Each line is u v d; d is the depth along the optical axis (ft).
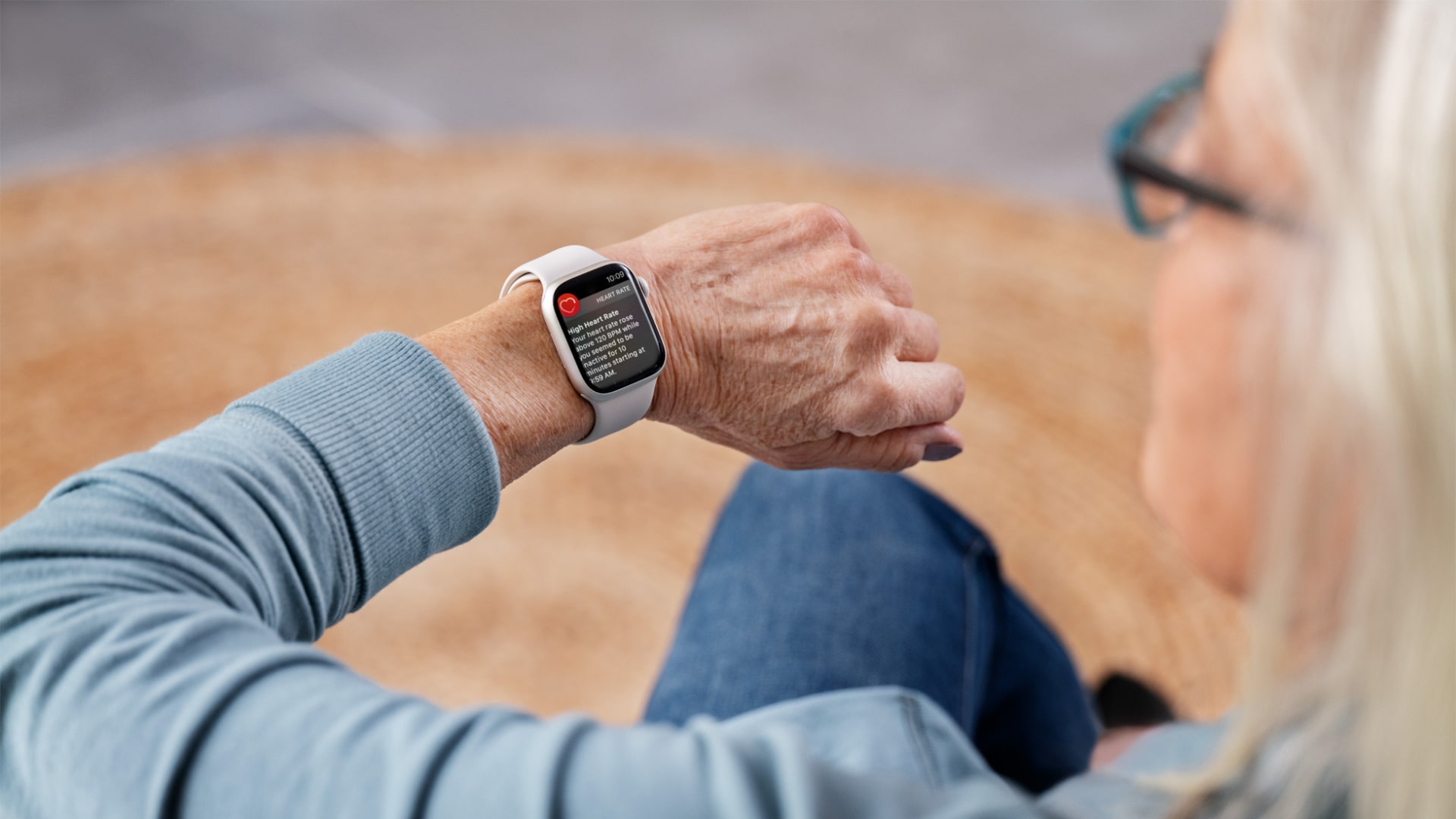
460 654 3.93
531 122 6.63
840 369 1.97
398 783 0.95
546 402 1.81
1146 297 5.20
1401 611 0.87
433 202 5.69
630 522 4.33
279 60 7.09
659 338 1.86
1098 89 6.81
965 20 7.41
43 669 1.07
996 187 6.09
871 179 6.06
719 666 2.22
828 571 2.35
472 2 7.68
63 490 1.32
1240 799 1.07
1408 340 0.82
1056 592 4.07
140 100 6.68
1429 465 0.83
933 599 2.34
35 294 5.05
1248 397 1.02
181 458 1.29
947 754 1.68
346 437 1.41
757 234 2.00
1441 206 0.80
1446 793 0.89
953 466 4.47
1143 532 4.25
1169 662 3.86
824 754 1.65
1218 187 1.02
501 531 4.28
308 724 1.00
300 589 1.35
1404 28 0.84
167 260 5.27
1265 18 0.97
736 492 2.61
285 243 5.40
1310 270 0.91
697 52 7.23
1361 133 0.87
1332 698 0.97
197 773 0.98
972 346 4.94
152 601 1.13
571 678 3.89
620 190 5.82
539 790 0.94
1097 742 2.62
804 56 7.16
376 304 5.07
